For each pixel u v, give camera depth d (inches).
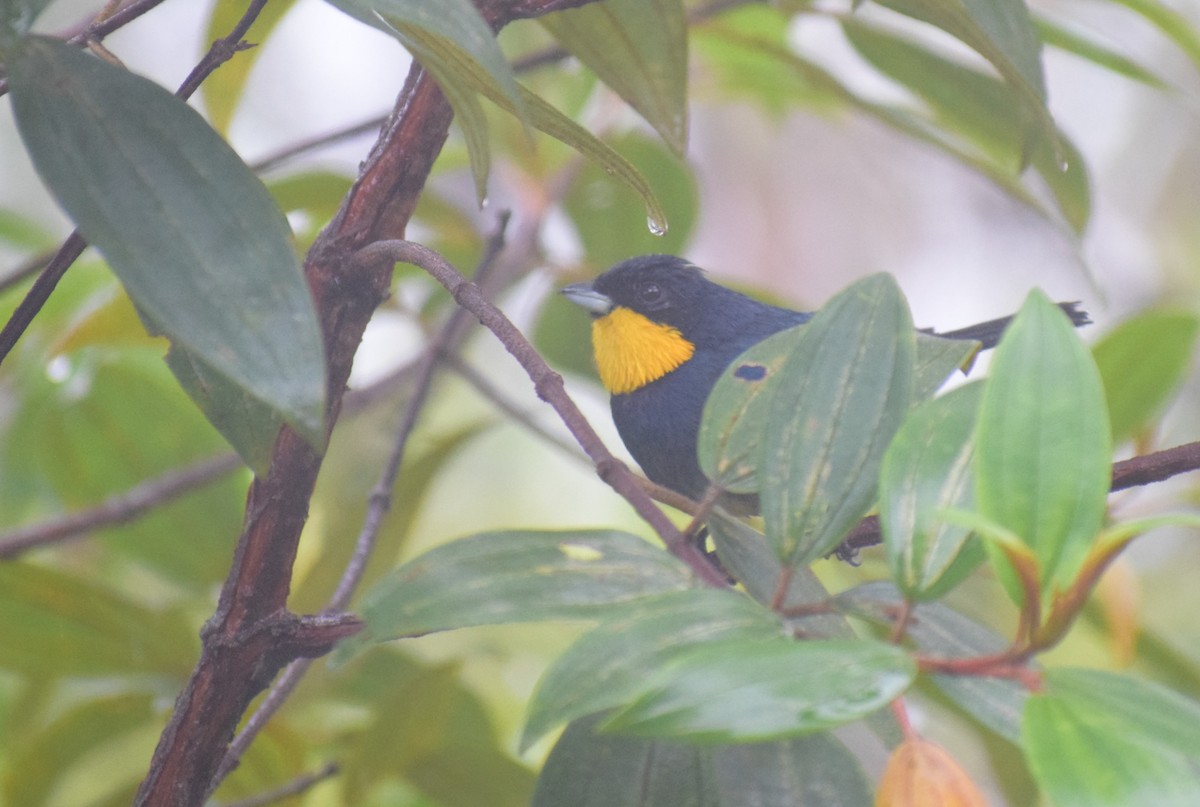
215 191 130.3
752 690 104.9
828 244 802.8
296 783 248.5
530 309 398.0
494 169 399.2
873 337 134.7
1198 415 557.3
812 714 104.0
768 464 132.6
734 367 152.2
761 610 117.5
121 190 129.5
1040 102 183.0
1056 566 110.2
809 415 133.0
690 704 104.7
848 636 162.7
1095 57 297.3
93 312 305.6
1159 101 729.6
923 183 807.1
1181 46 289.7
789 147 803.4
